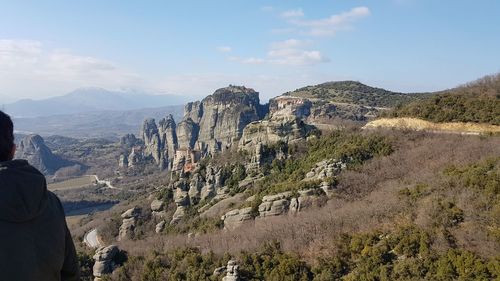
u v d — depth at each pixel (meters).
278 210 87.75
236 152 133.75
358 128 123.31
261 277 62.88
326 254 62.81
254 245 72.56
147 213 133.50
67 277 7.23
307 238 68.94
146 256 82.12
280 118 132.38
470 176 67.12
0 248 6.05
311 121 186.62
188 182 131.38
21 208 6.18
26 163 6.68
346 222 70.00
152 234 120.12
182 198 127.31
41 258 6.43
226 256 69.88
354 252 60.75
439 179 71.62
